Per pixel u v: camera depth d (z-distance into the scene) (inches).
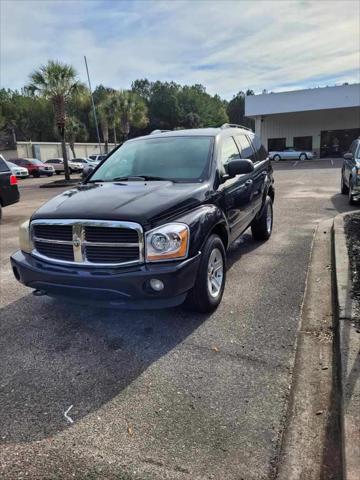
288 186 613.9
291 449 93.2
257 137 281.3
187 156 188.1
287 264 224.5
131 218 134.0
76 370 129.9
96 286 136.5
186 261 139.3
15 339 151.9
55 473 89.7
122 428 102.9
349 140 1533.0
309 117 1558.8
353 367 112.9
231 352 135.9
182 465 90.1
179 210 145.7
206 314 164.1
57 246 146.2
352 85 1282.0
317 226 317.7
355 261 197.3
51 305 182.2
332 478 85.0
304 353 133.4
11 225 394.9
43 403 114.3
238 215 202.8
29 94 943.7
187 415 106.3
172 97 3398.1
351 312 145.1
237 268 220.8
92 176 200.4
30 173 1332.4
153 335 150.3
